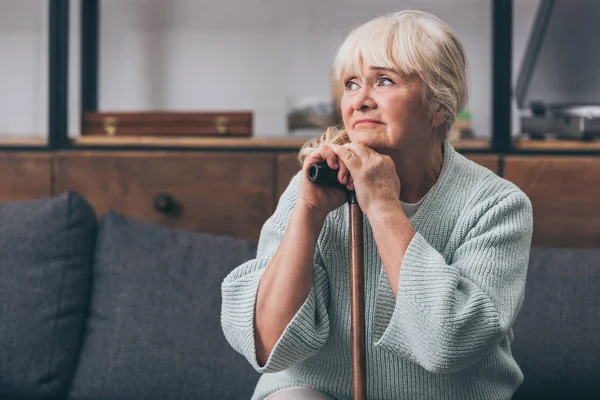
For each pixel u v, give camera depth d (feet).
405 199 6.16
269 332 5.79
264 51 12.12
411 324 5.48
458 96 6.00
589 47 9.66
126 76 12.25
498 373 6.15
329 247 6.10
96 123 10.09
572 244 9.20
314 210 5.81
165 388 8.05
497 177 6.28
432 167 6.15
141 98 12.24
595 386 7.91
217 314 8.26
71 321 8.45
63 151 9.82
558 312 8.04
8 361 8.24
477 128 11.87
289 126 10.38
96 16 11.64
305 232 5.79
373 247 6.05
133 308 8.34
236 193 9.54
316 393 6.12
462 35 11.91
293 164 9.47
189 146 9.77
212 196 9.56
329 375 6.20
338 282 6.08
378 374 6.01
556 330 7.99
